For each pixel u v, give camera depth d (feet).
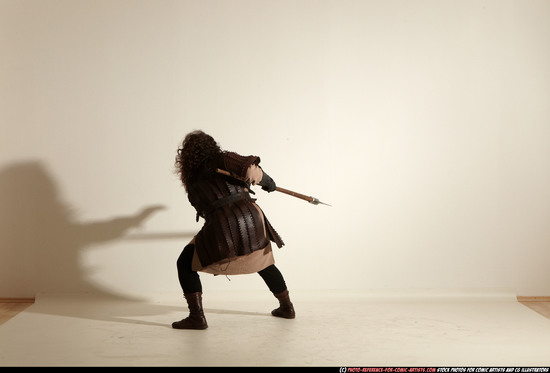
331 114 13.39
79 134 13.30
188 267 11.02
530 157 13.48
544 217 13.57
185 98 13.29
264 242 10.78
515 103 13.42
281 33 13.28
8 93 13.19
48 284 13.50
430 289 13.65
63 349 9.76
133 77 13.24
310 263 13.60
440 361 9.14
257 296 13.48
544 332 10.94
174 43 13.21
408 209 13.56
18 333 10.77
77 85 13.21
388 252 13.61
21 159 13.29
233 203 10.59
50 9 13.10
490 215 13.60
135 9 13.15
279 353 9.53
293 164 13.43
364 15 13.30
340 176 13.48
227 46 13.26
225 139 13.37
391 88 13.38
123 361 9.10
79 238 13.46
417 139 13.46
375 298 13.51
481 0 13.32
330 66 13.33
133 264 13.53
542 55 13.35
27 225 13.39
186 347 9.86
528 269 13.65
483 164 13.51
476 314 12.33
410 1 13.30
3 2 13.06
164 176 13.39
